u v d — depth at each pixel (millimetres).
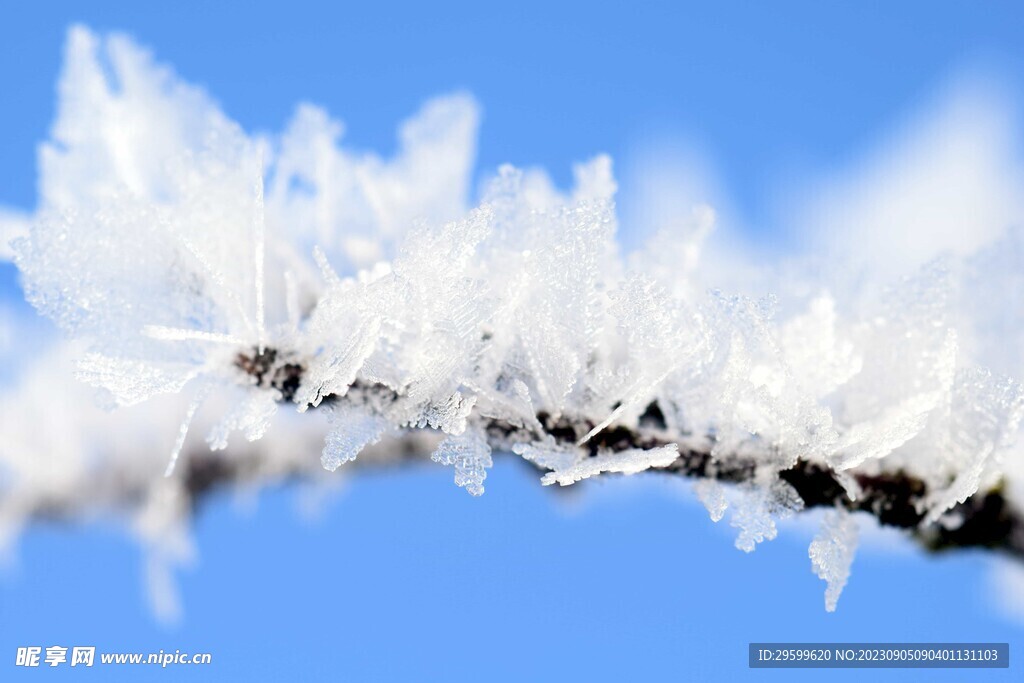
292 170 337
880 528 325
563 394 318
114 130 326
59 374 335
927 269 328
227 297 318
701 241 333
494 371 321
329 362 313
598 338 320
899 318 328
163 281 318
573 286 319
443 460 314
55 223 315
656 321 318
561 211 322
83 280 315
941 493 322
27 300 314
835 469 320
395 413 316
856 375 328
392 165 338
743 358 318
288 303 318
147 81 328
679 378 321
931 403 318
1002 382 320
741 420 320
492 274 324
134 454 336
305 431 338
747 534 318
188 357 317
